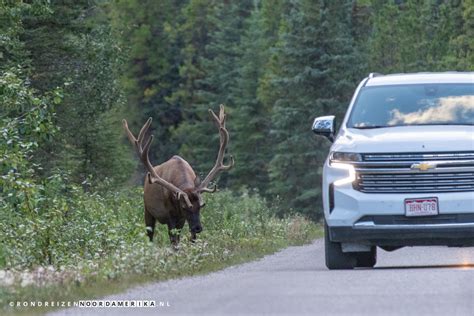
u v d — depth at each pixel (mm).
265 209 82500
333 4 172625
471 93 42406
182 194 51375
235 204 82750
